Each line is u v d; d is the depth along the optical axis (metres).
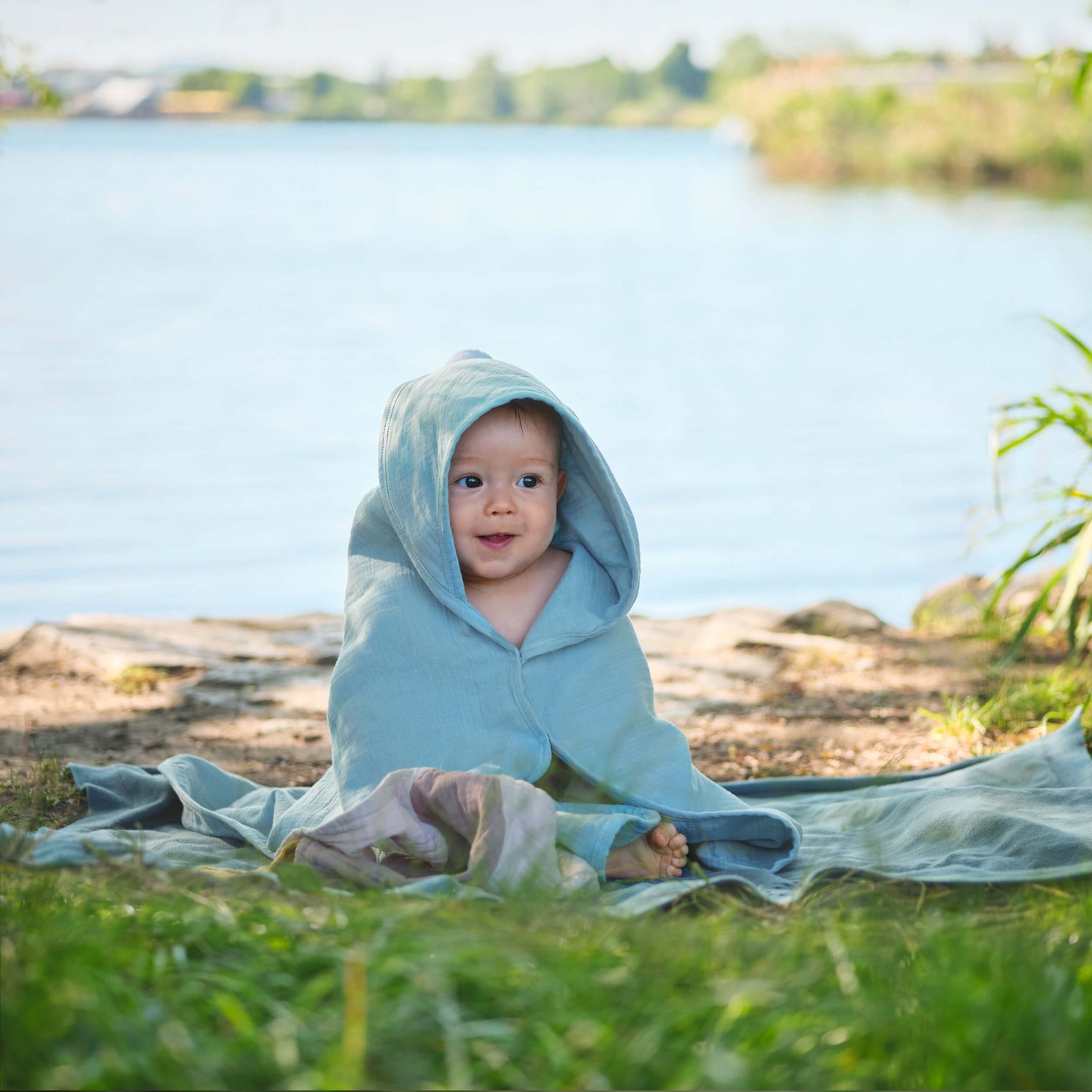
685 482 7.50
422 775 2.44
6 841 2.29
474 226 23.20
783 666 4.49
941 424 8.99
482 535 2.68
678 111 84.69
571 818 2.48
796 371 10.88
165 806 3.15
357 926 1.78
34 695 4.20
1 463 7.46
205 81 79.25
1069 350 11.55
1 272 15.49
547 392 2.73
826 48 42.47
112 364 10.38
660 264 18.25
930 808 2.92
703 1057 1.43
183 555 6.09
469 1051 1.48
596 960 1.66
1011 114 32.72
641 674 2.81
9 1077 1.42
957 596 5.31
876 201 28.36
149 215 23.58
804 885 2.24
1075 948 1.82
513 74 84.44
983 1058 1.45
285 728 3.95
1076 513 4.27
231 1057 1.43
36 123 73.19
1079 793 2.96
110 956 1.63
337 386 9.77
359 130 81.44
